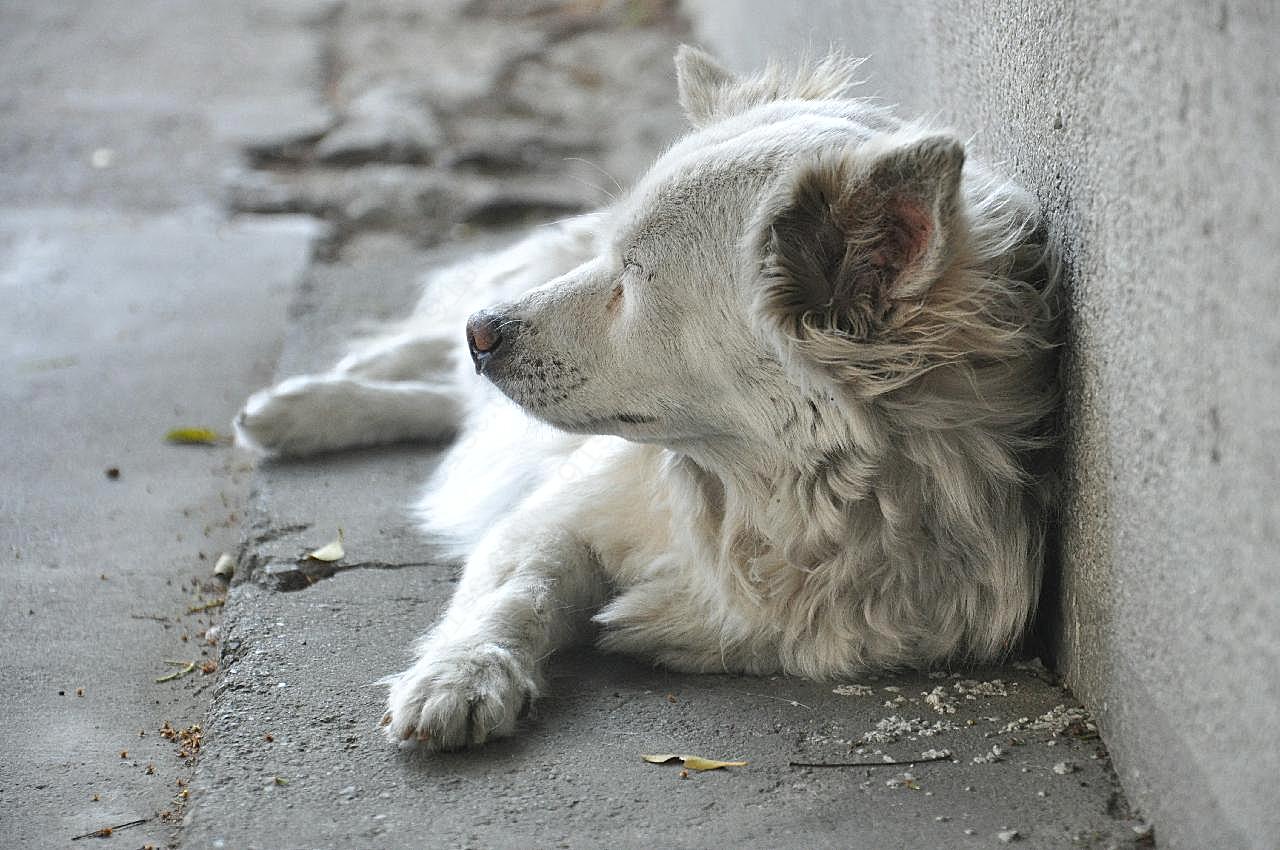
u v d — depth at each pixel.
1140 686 3.15
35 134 10.80
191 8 14.80
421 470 5.68
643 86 12.36
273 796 3.34
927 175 3.28
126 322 7.50
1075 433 3.63
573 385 3.97
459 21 14.68
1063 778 3.33
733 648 4.07
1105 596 3.40
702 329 3.76
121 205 9.54
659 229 3.81
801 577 3.94
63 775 3.69
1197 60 2.71
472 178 10.26
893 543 3.80
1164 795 3.02
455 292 6.52
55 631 4.52
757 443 3.81
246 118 11.39
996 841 3.09
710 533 4.06
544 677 3.99
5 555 5.04
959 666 4.00
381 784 3.40
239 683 3.92
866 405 3.60
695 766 3.44
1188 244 2.80
